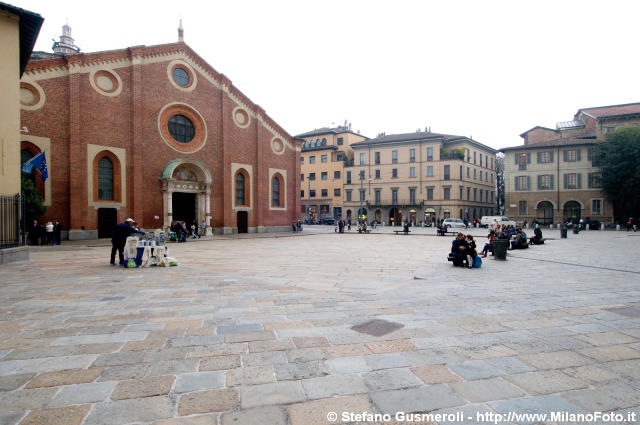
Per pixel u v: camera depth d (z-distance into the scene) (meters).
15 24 13.73
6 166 13.32
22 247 13.38
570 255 15.85
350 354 4.18
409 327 5.18
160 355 4.14
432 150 58.12
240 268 11.67
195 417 2.88
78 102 25.20
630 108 47.34
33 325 5.28
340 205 67.06
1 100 13.30
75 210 24.89
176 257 15.41
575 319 5.64
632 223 41.84
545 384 3.46
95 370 3.74
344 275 10.18
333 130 71.69
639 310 6.20
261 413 2.94
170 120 30.84
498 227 21.36
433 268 11.70
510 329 5.11
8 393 3.24
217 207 33.50
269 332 4.96
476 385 3.44
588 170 46.16
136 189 27.78
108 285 8.49
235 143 35.03
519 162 50.53
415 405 3.07
